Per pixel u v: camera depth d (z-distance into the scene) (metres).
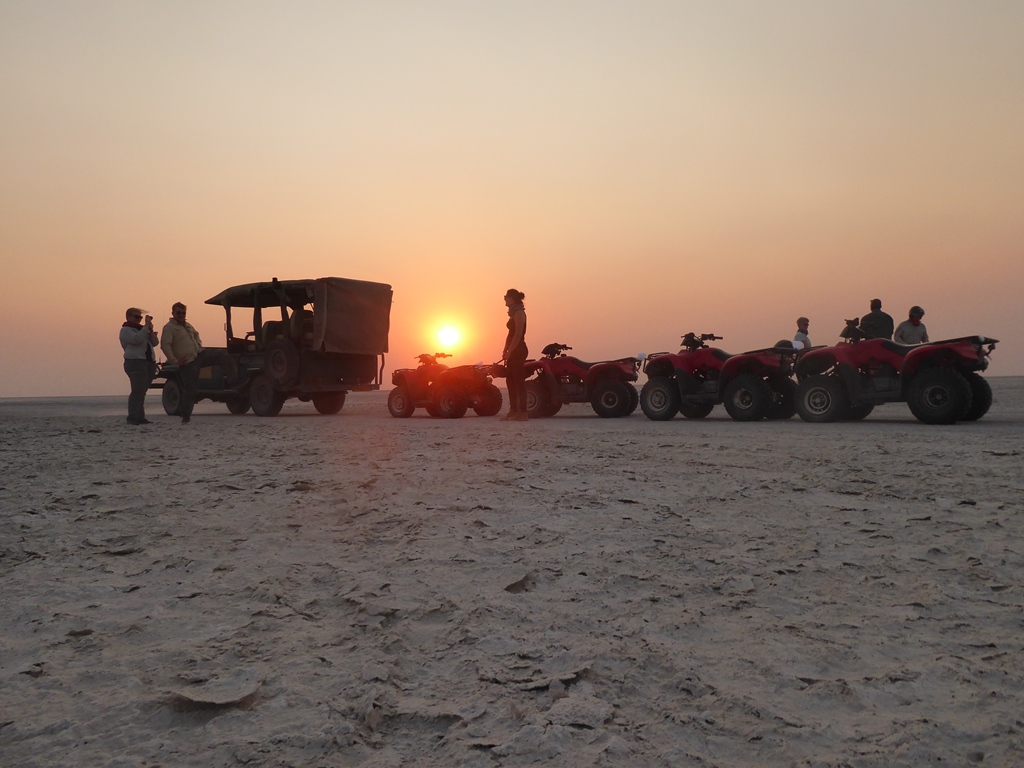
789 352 12.52
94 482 5.91
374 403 24.48
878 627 2.81
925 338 12.84
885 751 1.91
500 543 4.01
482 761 1.89
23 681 2.39
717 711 2.14
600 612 2.99
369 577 3.43
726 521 4.49
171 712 2.16
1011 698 2.21
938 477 5.81
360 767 1.88
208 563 3.74
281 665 2.49
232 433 10.17
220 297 17.08
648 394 13.27
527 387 14.73
